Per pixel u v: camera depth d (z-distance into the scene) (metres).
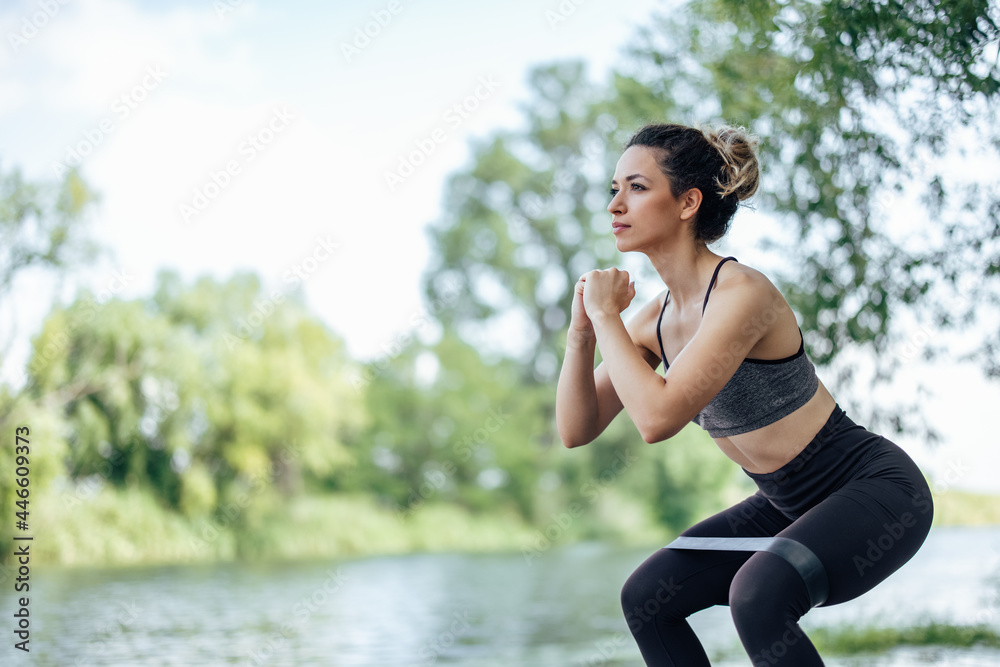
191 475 18.78
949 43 3.49
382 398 25.62
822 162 4.63
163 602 9.09
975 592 7.11
